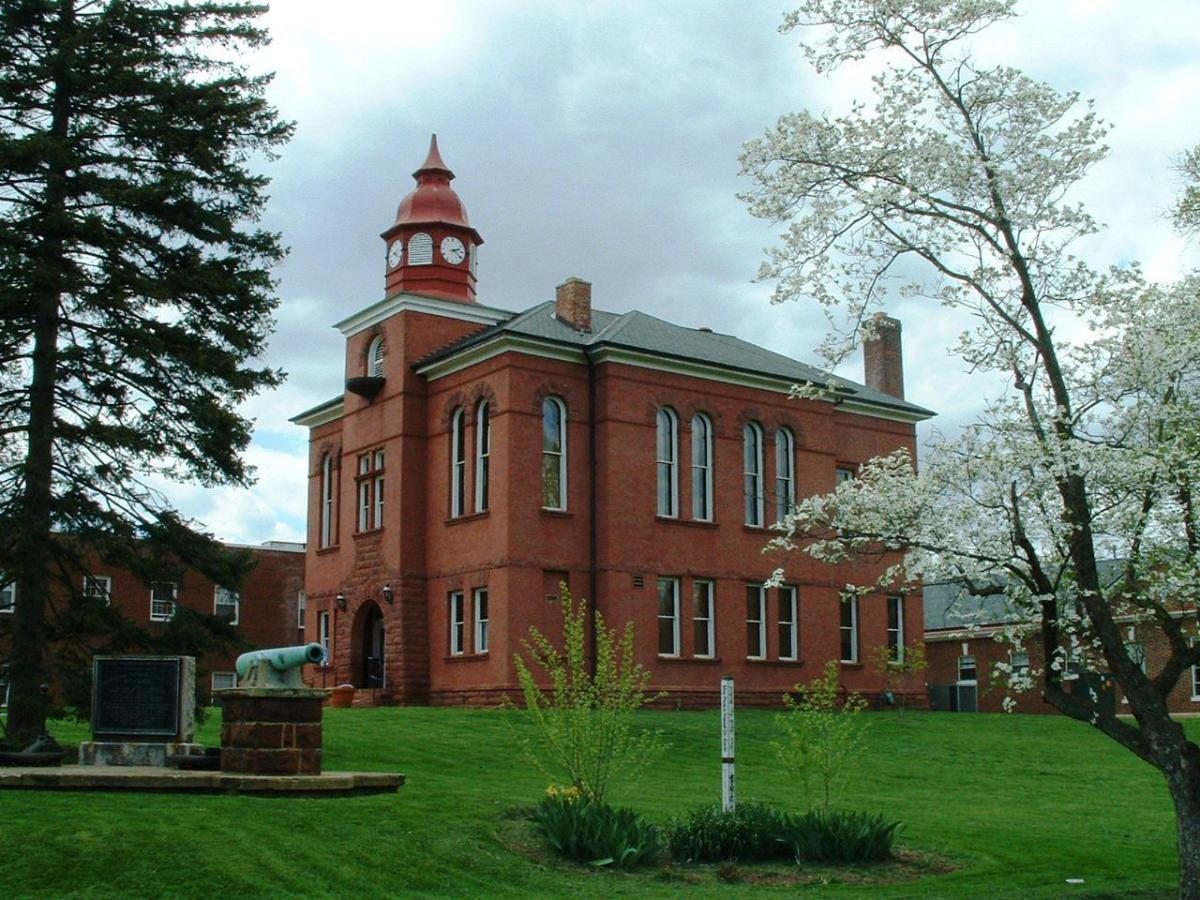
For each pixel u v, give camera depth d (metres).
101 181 22.25
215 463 23.50
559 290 39.44
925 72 15.65
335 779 17.47
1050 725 35.41
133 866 13.28
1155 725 14.11
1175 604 16.80
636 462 37.00
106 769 18.22
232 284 23.11
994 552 14.74
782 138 15.72
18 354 21.98
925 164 15.31
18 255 21.19
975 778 26.38
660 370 37.78
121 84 22.70
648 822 18.06
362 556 40.12
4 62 22.31
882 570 41.94
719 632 37.94
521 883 14.27
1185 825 13.85
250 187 24.14
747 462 39.69
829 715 18.62
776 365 41.50
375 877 13.79
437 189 42.19
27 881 12.78
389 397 39.62
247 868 13.48
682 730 30.44
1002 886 15.04
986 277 15.34
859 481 16.17
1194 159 20.17
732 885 14.90
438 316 39.94
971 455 15.03
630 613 36.09
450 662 36.84
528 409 35.91
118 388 22.55
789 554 39.84
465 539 36.78
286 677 18.62
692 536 37.81
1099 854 17.47
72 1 22.73
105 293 21.98
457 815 16.62
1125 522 14.77
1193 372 15.23
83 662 22.39
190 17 23.80
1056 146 15.24
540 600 35.34
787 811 19.97
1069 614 15.04
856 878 15.73
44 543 21.62
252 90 24.50
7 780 16.88
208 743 25.03
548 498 36.12
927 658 52.12
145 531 23.19
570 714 17.59
